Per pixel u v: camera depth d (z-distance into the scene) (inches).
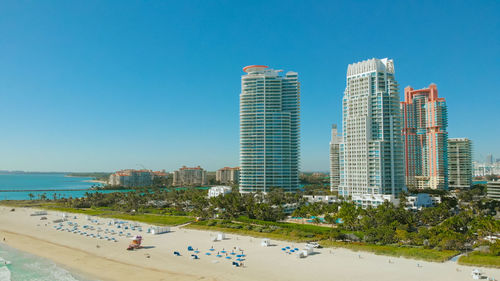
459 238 4709.6
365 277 3885.3
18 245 5925.2
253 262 4554.6
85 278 4121.6
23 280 4104.3
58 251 5447.8
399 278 3818.9
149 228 6998.0
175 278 3988.7
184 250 5300.2
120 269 4416.8
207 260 4712.1
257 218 7657.5
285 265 4392.2
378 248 4928.6
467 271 3973.9
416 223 6998.0
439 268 4109.3
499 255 4370.1
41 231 7263.8
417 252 4623.5
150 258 4906.5
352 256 4736.7
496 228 5093.5
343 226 6368.1
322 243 5413.4
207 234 6520.7
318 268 4242.1
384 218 6220.5
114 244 5856.3
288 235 6028.5
